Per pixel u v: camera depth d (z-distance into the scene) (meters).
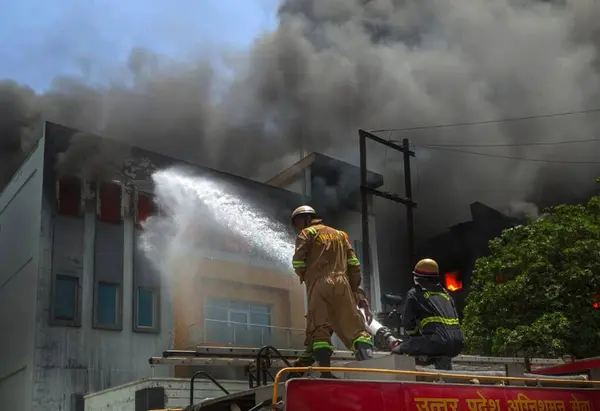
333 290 5.26
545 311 17.47
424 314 5.73
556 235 18.14
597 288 17.23
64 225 20.92
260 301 23.86
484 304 18.45
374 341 5.98
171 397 12.32
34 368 19.14
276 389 3.95
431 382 4.52
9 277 22.28
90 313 20.55
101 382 20.09
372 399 4.03
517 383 5.20
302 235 5.46
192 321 22.09
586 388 5.32
